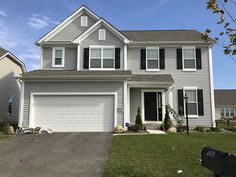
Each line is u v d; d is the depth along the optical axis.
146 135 15.54
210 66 21.25
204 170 8.37
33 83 18.47
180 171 8.24
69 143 13.27
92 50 21.30
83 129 17.95
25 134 16.52
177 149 11.46
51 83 18.41
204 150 5.37
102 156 10.55
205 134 16.31
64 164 9.48
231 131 19.42
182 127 18.75
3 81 24.56
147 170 8.43
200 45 21.48
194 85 21.08
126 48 21.34
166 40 21.55
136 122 18.36
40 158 10.36
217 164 4.77
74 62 21.80
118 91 18.12
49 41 22.14
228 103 43.16
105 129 17.88
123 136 15.15
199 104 20.80
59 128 18.02
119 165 8.99
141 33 23.88
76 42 21.28
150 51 21.56
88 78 18.11
